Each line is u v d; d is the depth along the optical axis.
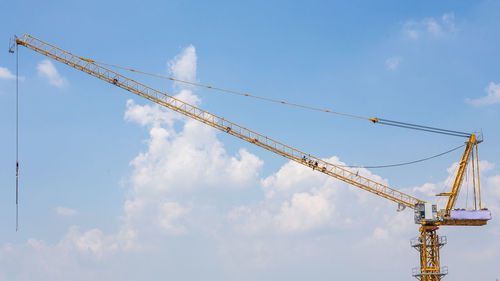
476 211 167.00
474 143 169.75
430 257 169.88
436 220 168.25
